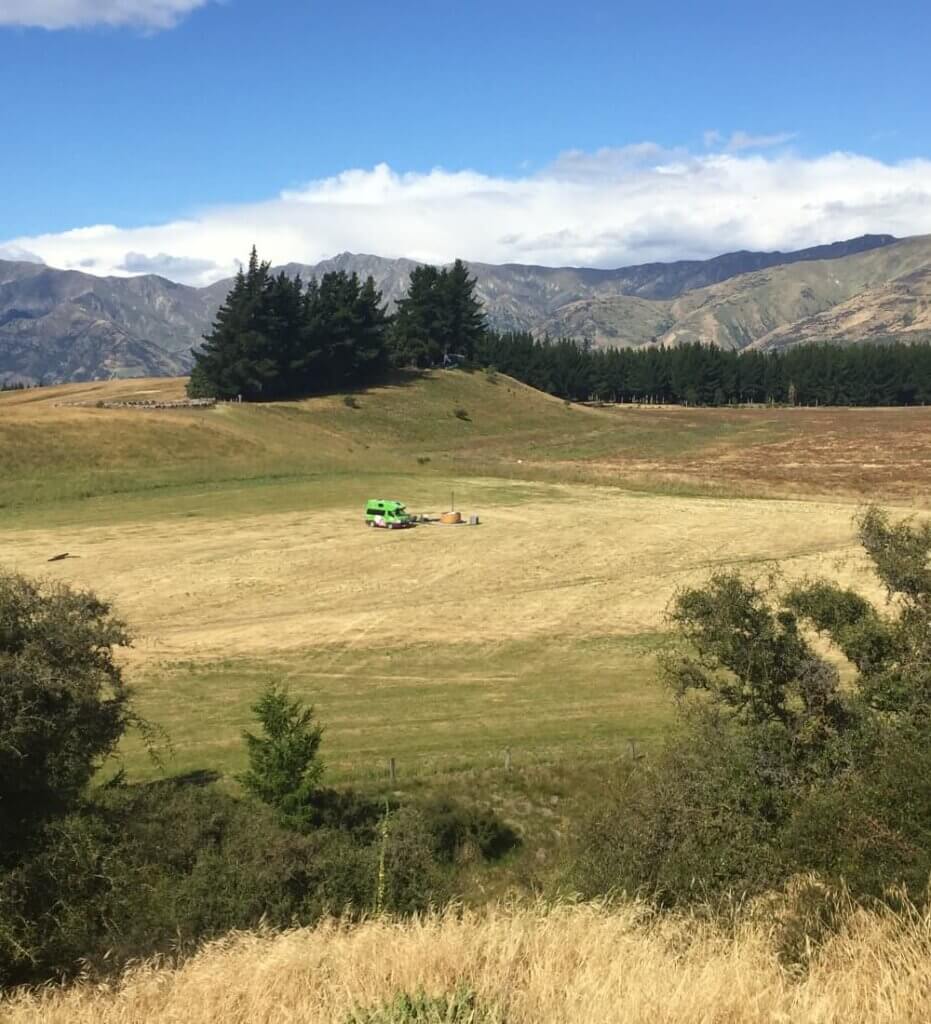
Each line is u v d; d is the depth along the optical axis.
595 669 35.84
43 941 12.72
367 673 35.78
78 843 13.80
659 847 13.95
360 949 9.17
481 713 30.83
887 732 13.77
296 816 20.97
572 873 15.28
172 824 17.52
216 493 74.31
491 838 21.81
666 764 15.90
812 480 85.12
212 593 48.28
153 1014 8.94
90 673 15.70
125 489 74.56
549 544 58.34
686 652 24.42
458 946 8.55
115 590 48.62
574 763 26.03
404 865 16.45
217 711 31.16
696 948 8.50
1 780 13.88
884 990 6.62
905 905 8.26
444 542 59.09
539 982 7.49
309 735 22.64
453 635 40.91
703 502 72.12
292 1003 8.18
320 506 70.44
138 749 27.52
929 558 18.33
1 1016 9.69
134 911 14.28
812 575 47.03
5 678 13.79
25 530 62.12
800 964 7.64
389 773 25.48
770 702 16.77
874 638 16.84
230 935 11.91
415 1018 7.00
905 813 10.06
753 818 13.70
